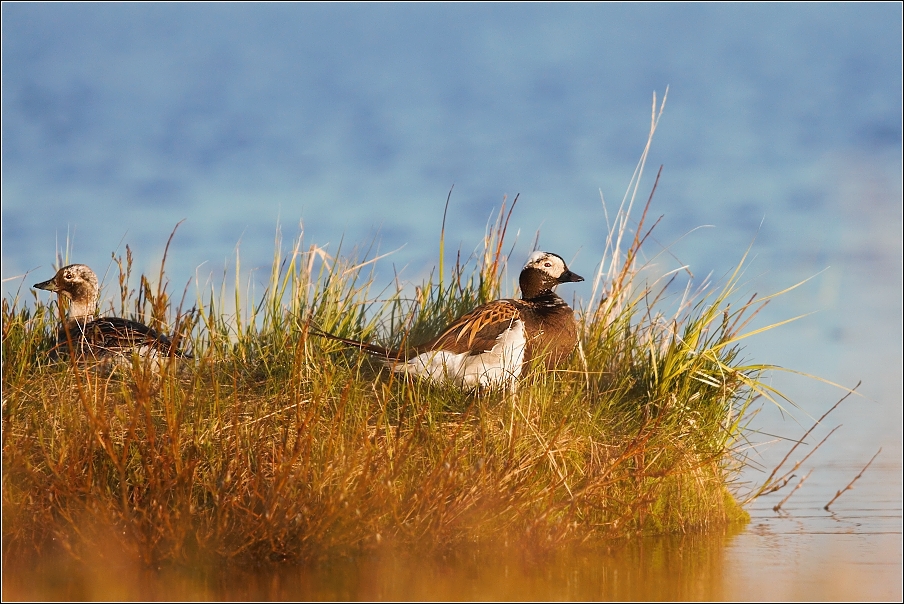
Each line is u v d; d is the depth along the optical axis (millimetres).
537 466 15641
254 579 13531
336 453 15109
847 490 18656
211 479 14914
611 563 14633
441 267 20969
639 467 16031
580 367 18922
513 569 14164
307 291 20141
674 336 18781
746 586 13688
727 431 18047
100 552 13836
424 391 17422
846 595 13383
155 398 16000
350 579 13602
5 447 14766
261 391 17312
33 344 17984
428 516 14539
